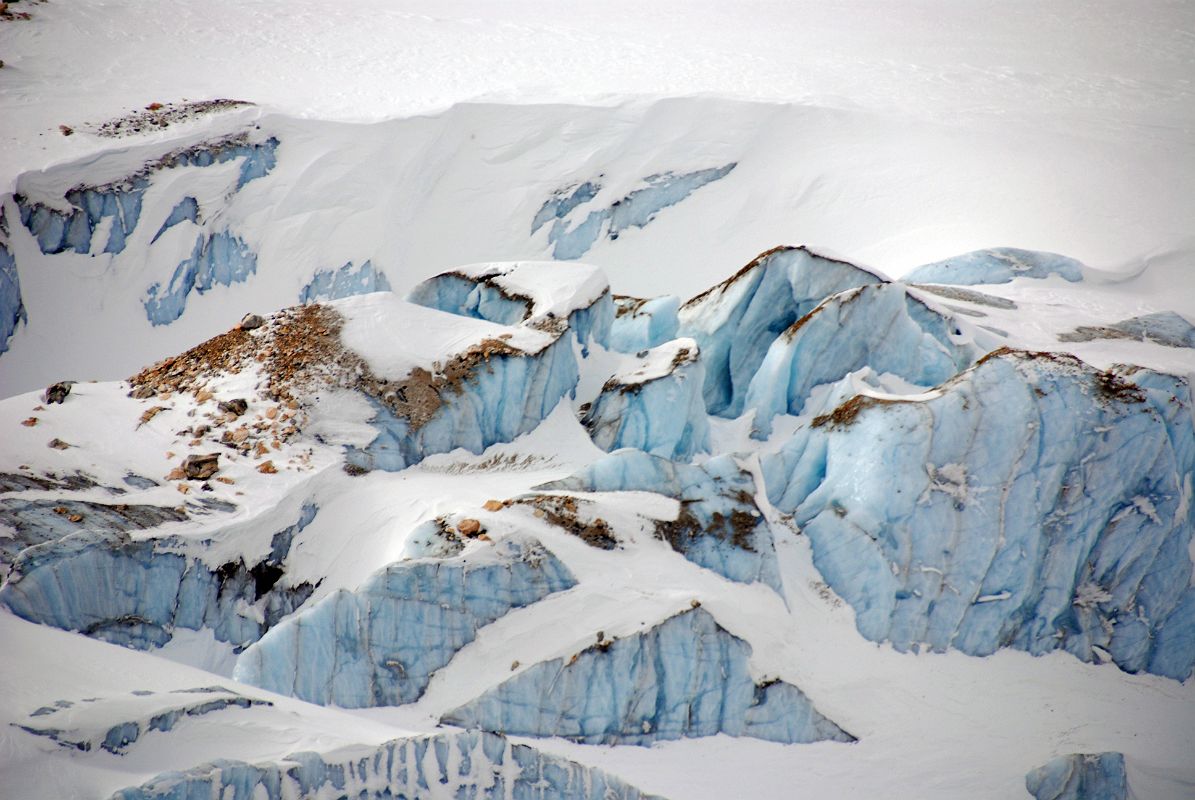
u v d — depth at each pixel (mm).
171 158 152875
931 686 67188
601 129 175875
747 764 59812
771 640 64938
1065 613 72250
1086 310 121875
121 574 60719
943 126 182625
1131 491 73750
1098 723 66688
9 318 133125
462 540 63000
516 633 60406
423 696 58656
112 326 140125
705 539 68188
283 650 57656
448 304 91188
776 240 165000
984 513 70938
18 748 40875
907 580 70125
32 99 171375
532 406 79062
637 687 59625
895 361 87688
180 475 69688
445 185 170750
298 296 153250
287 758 45469
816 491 75688
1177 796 63094
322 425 74875
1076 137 183125
